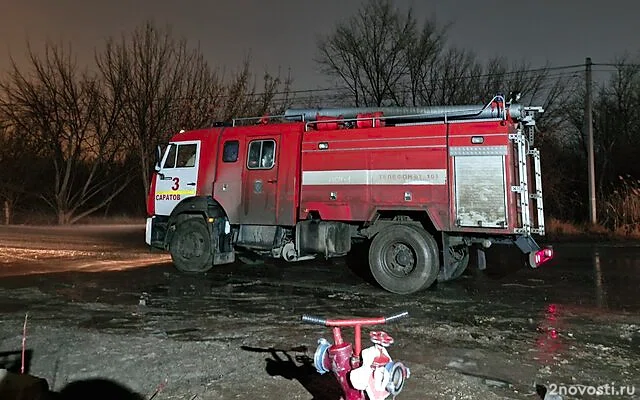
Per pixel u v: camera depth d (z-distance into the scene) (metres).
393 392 2.81
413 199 8.35
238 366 4.65
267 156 9.84
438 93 28.50
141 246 16.61
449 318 6.63
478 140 7.96
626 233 18.64
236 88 25.44
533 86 27.98
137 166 27.66
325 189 9.07
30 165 29.20
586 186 26.92
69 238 19.66
